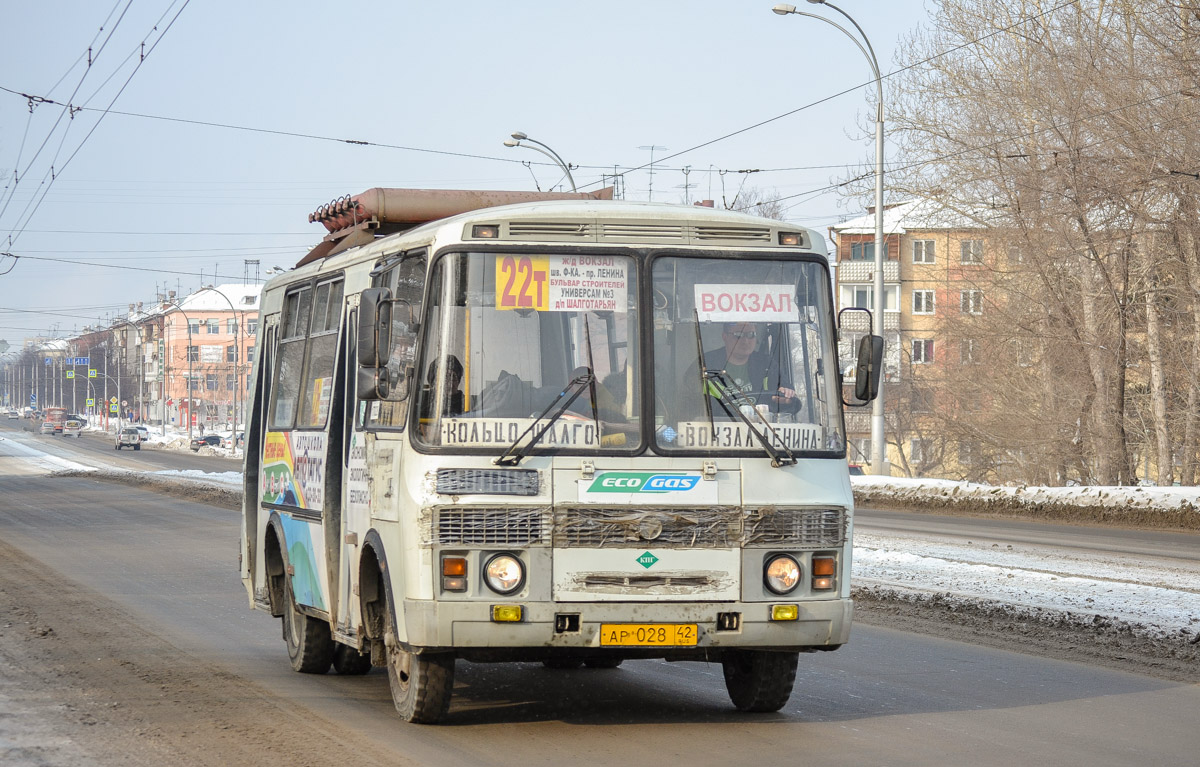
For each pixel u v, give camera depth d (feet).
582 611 23.94
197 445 304.71
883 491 107.65
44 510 104.27
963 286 131.75
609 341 24.89
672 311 25.21
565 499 24.07
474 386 24.36
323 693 30.42
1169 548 65.72
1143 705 28.58
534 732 25.53
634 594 24.14
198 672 32.96
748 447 24.95
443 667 25.46
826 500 25.17
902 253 230.48
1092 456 123.95
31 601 47.73
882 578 51.88
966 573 53.26
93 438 412.57
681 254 25.44
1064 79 114.11
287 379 35.68
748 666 27.53
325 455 30.45
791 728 26.03
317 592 31.14
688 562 24.36
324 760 22.86
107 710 27.50
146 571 59.88
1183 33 102.27
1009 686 31.07
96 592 51.13
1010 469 134.31
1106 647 36.68
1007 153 122.52
